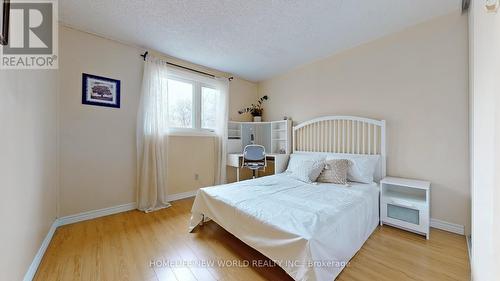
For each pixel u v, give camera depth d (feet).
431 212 7.29
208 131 12.19
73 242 6.30
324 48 9.48
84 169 8.06
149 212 8.96
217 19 7.16
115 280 4.66
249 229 5.16
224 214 6.03
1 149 3.50
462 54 6.64
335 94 10.07
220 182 12.20
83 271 4.94
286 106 12.69
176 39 8.64
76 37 7.85
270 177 9.28
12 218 3.87
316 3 6.33
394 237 6.57
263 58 10.65
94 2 6.30
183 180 11.05
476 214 3.93
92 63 8.21
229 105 13.23
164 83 9.90
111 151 8.73
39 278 4.69
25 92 4.62
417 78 7.56
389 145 8.28
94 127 8.29
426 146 7.39
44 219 5.94
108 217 8.36
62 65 7.57
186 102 11.27
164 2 6.30
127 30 7.95
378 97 8.57
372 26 7.66
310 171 8.46
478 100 3.77
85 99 8.06
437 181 7.15
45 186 6.07
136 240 6.48
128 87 9.14
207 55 10.25
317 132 10.76
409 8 6.63
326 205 5.66
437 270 4.92
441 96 7.06
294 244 4.11
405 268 5.01
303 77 11.64
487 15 2.94
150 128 9.37
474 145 4.33
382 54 8.43
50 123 6.64
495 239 2.38
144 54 9.41
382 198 7.40
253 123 13.46
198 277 4.79
